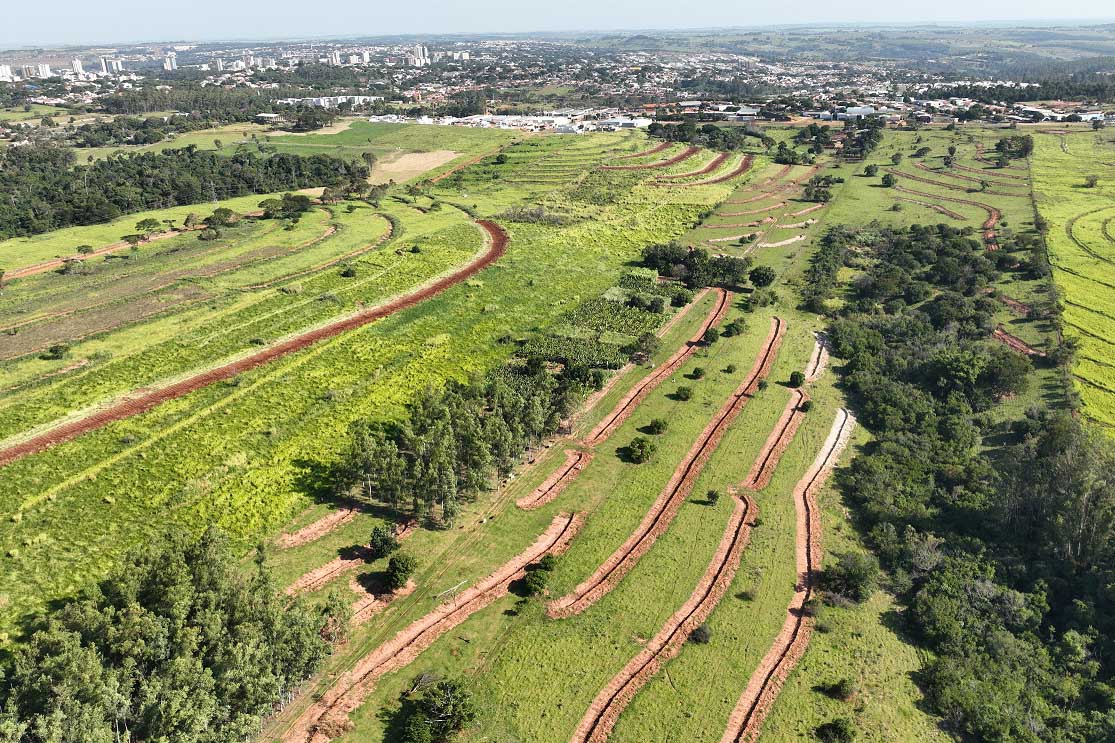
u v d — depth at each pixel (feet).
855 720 171.83
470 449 252.21
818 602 207.00
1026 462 249.96
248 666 158.71
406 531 233.35
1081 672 186.60
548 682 180.24
